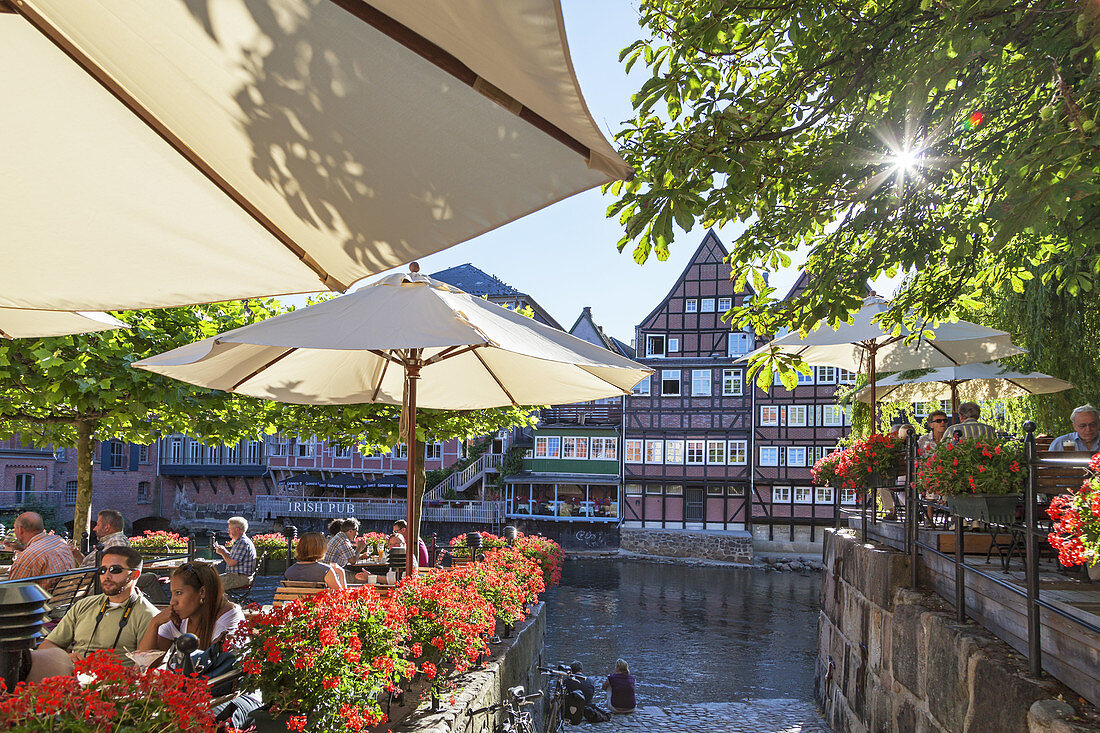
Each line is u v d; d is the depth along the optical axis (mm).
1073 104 3447
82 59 1588
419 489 10367
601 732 9797
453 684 5453
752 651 18422
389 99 1460
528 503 45281
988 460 4688
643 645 19047
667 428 42969
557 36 1110
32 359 7480
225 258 2188
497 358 5473
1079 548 3027
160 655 3818
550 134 1420
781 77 5062
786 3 4711
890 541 7492
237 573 9164
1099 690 3164
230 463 50469
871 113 4938
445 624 5090
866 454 7695
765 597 27969
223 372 4938
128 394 7840
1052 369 9938
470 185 1651
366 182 1707
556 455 44875
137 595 4336
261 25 1368
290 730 3592
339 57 1394
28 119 1735
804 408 41000
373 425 9906
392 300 4301
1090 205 4293
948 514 6570
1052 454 3650
